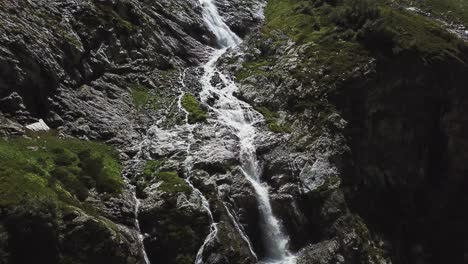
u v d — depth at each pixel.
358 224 34.38
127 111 36.62
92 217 25.42
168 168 31.69
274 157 34.19
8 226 23.06
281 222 31.84
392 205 38.59
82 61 37.28
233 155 32.94
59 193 26.30
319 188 33.81
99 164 30.31
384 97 40.34
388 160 39.66
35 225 23.52
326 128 37.53
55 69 34.44
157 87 40.62
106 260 24.98
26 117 31.12
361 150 38.56
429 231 39.41
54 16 37.59
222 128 35.25
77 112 34.09
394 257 35.38
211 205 29.66
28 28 34.28
